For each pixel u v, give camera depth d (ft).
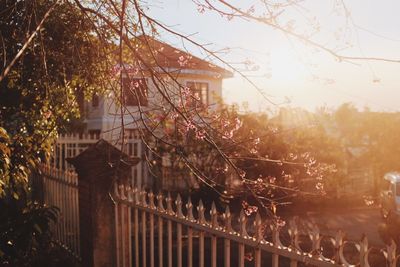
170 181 50.01
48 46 21.11
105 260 18.51
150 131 14.07
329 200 57.16
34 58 21.09
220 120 15.14
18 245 19.86
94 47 18.92
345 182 59.41
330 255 21.27
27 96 22.80
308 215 51.96
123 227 17.81
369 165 66.08
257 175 44.73
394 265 8.09
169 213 14.53
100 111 53.16
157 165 47.26
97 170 18.33
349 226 47.67
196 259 28.40
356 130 68.80
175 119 13.84
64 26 19.51
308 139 52.31
